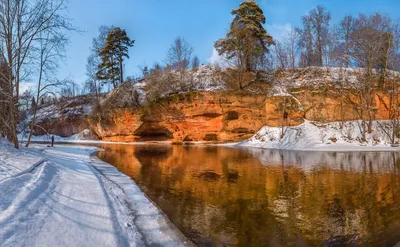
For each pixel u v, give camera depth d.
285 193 9.20
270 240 5.45
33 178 7.62
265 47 38.41
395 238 5.45
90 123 44.72
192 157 19.89
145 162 17.17
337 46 37.31
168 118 35.72
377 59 30.28
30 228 4.55
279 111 30.52
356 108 29.12
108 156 20.58
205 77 39.53
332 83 31.97
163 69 47.78
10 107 13.57
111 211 6.47
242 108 32.69
